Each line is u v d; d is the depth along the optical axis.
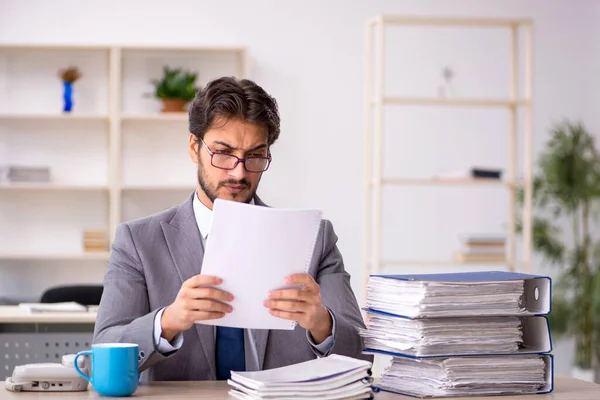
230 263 1.64
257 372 1.69
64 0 5.34
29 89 5.33
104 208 5.46
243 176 1.91
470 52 5.68
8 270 5.34
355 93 5.57
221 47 5.26
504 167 5.71
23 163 5.36
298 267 1.68
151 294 2.01
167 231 2.06
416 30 5.63
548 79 5.77
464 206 5.68
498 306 1.76
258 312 1.71
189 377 1.99
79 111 5.38
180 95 5.24
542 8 5.75
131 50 5.32
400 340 1.76
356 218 5.57
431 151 5.65
